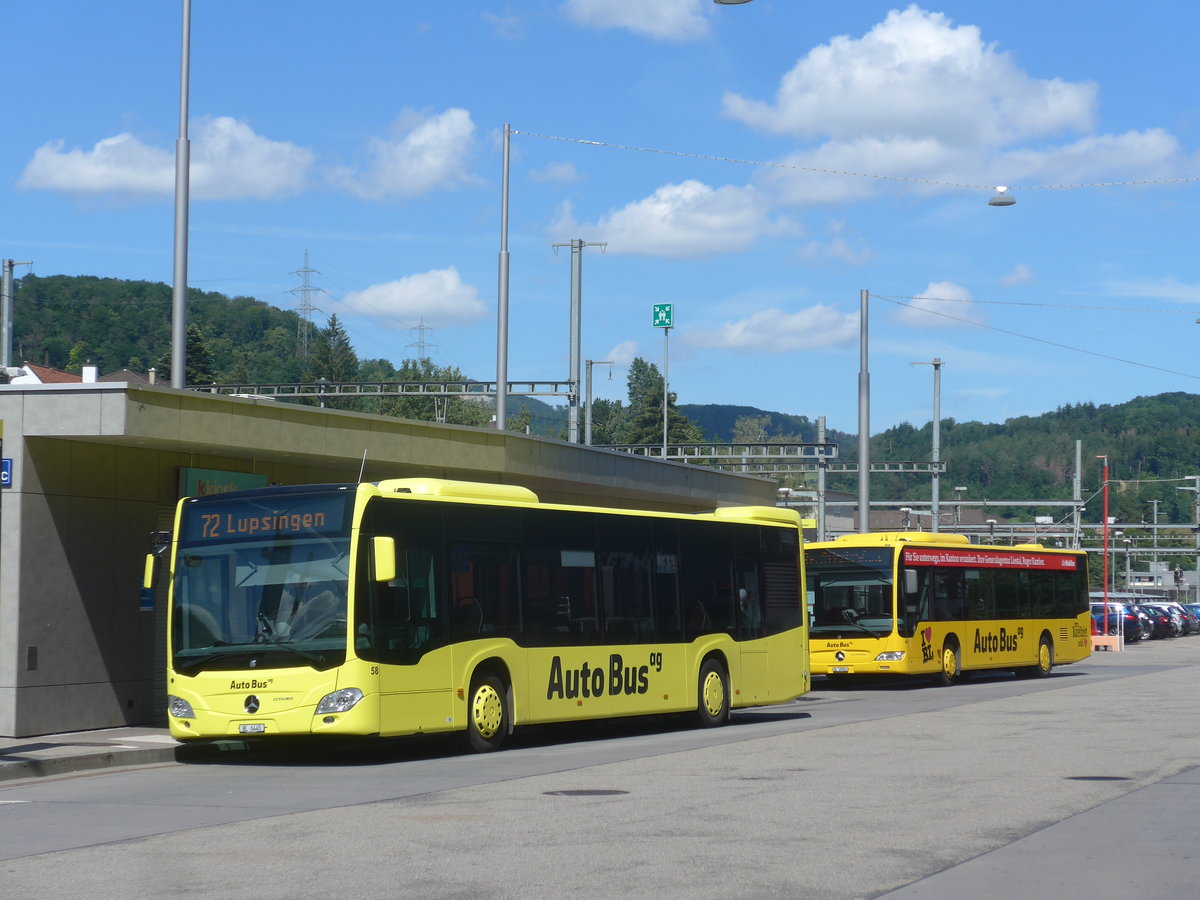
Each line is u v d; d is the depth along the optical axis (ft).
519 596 63.41
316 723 54.19
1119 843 34.50
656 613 71.61
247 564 56.65
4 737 63.57
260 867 31.53
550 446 96.99
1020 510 634.02
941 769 50.70
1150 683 112.68
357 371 515.09
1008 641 127.95
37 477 65.36
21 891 29.04
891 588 112.37
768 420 547.90
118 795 46.73
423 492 59.88
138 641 70.79
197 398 67.87
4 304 222.07
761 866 31.30
